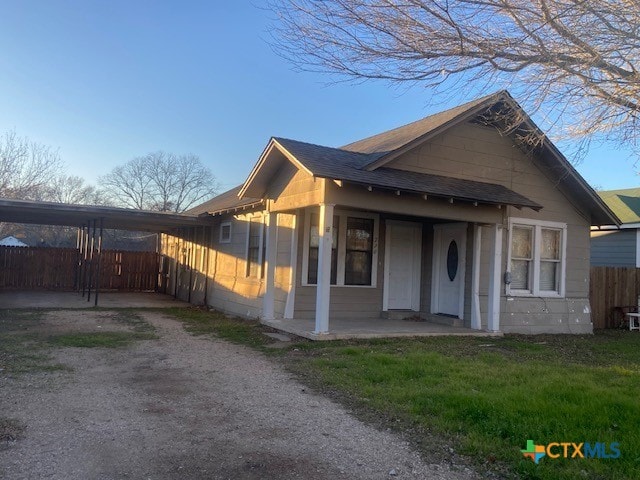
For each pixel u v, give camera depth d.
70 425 4.82
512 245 12.58
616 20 6.83
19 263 20.70
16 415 5.04
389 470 3.99
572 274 13.32
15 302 15.73
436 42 7.04
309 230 12.19
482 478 3.88
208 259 17.20
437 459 4.21
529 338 11.39
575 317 13.16
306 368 7.35
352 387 6.30
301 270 12.07
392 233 13.16
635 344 10.97
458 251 12.23
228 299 15.13
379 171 10.27
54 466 3.90
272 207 11.65
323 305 9.61
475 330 11.30
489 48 7.04
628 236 18.42
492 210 11.17
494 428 4.75
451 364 7.52
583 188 12.98
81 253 20.97
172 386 6.35
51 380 6.42
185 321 12.73
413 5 6.78
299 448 4.40
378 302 12.87
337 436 4.70
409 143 10.81
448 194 9.80
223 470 3.91
